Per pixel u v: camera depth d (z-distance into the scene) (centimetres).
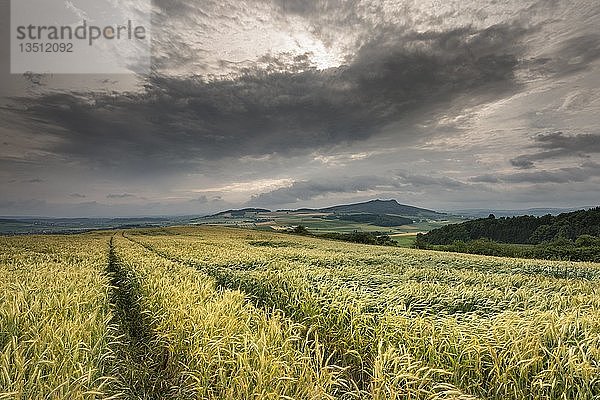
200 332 589
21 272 1151
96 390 406
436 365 525
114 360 564
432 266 2097
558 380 446
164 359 673
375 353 606
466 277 1484
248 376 450
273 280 1130
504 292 1110
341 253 2650
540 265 2292
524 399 445
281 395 405
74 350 468
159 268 1345
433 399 414
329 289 944
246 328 574
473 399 409
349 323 712
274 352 492
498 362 484
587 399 419
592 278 1798
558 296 920
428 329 589
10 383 377
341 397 486
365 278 1256
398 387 440
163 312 763
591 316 641
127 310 1027
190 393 504
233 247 3167
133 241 4006
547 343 537
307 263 1828
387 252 3266
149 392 567
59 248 2642
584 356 460
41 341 473
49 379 402
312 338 748
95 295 806
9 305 622
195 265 1728
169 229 8156
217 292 908
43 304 657
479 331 577
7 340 523
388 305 748
